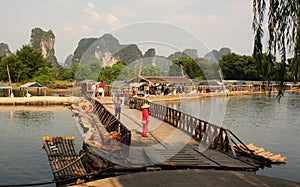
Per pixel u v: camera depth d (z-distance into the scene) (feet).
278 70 19.27
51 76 209.97
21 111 106.52
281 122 92.63
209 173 30.04
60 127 75.97
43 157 47.42
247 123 90.63
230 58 226.38
